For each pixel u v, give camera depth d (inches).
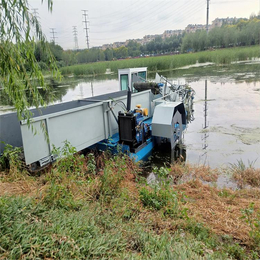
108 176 132.3
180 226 101.7
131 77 296.4
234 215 110.7
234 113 327.0
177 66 1109.1
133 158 171.8
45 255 65.4
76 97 533.0
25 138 122.6
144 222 103.9
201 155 201.8
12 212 77.8
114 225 93.3
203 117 319.0
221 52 1230.3
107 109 175.6
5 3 66.8
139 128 182.1
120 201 115.5
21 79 73.1
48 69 79.3
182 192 132.1
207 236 96.0
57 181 120.3
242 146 214.7
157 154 206.2
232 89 510.3
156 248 82.0
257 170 162.7
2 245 64.1
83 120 157.6
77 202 106.0
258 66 941.8
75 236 75.4
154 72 1005.8
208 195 134.6
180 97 283.1
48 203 98.2
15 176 127.4
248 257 83.6
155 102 237.3
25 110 78.5
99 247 73.1
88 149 177.2
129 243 84.7
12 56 69.1
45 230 73.5
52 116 134.7
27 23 70.3
